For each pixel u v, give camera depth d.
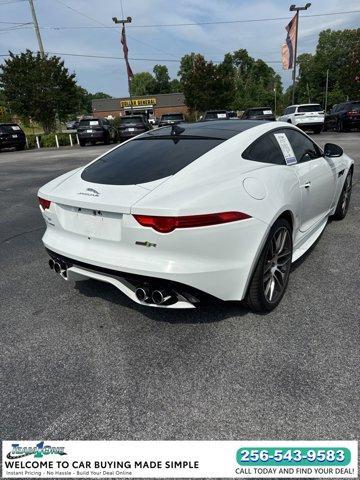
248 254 2.57
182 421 2.04
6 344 2.75
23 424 2.06
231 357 2.49
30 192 8.35
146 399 2.19
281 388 2.20
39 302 3.34
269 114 23.02
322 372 2.31
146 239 2.38
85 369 2.46
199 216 2.31
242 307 3.05
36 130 42.25
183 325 2.87
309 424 1.97
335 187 4.41
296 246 3.50
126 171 2.81
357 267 3.69
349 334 2.65
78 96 29.50
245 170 2.77
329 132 21.19
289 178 3.07
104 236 2.59
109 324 2.95
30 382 2.36
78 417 2.09
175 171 2.64
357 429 1.93
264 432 1.95
